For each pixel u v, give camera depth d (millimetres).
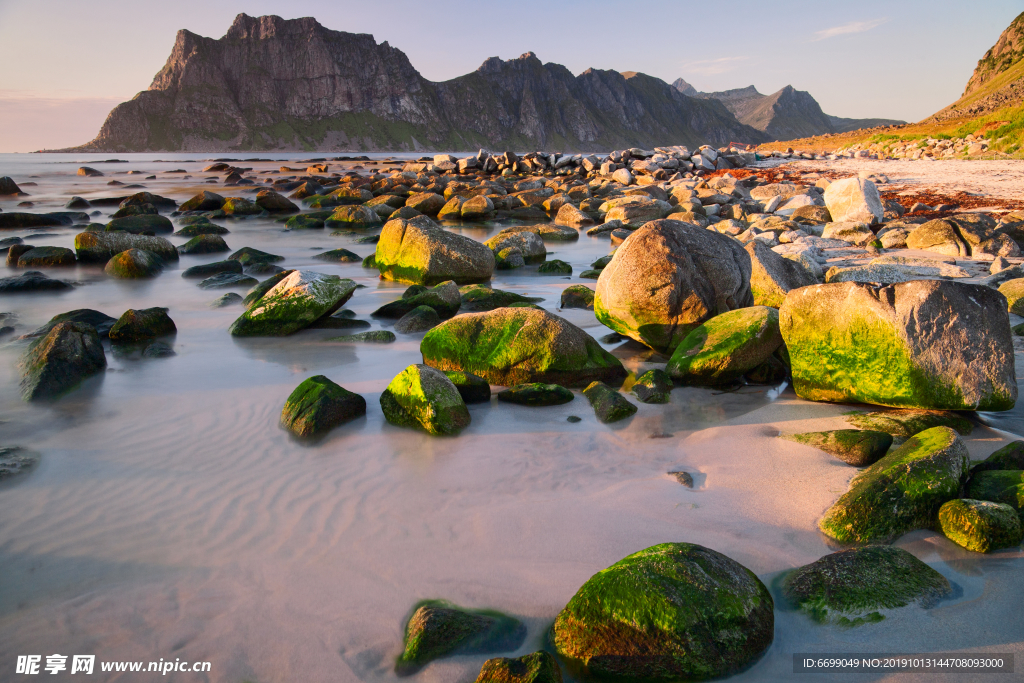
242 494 3969
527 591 3059
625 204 19250
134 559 3320
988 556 3166
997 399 4512
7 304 9406
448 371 5672
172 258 13062
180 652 2713
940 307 4680
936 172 25141
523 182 28375
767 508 3695
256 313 7660
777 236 13500
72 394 5777
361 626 2850
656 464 4316
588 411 5312
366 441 4742
